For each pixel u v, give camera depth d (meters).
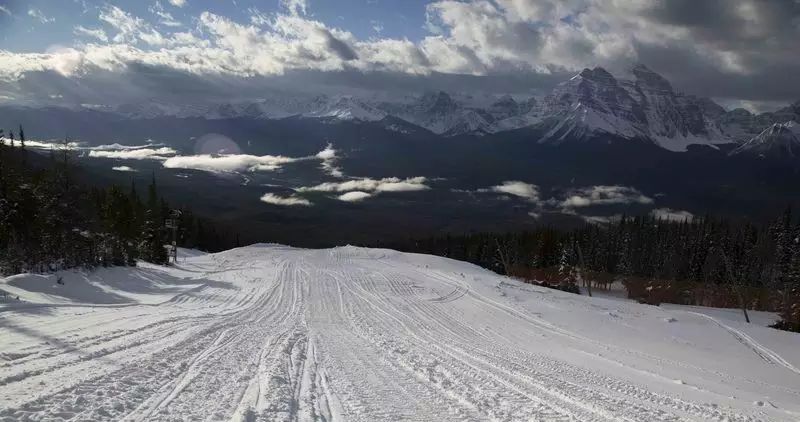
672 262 71.56
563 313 22.08
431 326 17.53
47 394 5.79
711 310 43.06
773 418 8.56
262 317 16.95
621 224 85.62
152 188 64.62
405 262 43.84
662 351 16.33
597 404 8.12
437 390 8.27
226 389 6.99
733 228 79.25
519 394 8.40
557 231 85.44
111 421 5.25
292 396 7.10
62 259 23.73
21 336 9.25
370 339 13.67
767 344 18.50
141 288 22.81
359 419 6.35
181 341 10.30
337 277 32.06
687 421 7.62
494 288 28.64
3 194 24.58
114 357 8.16
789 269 51.50
